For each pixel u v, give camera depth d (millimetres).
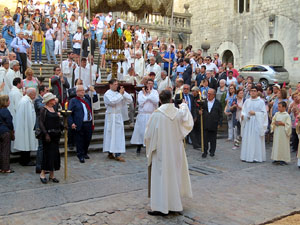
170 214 5332
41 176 6762
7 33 14391
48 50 14961
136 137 9219
